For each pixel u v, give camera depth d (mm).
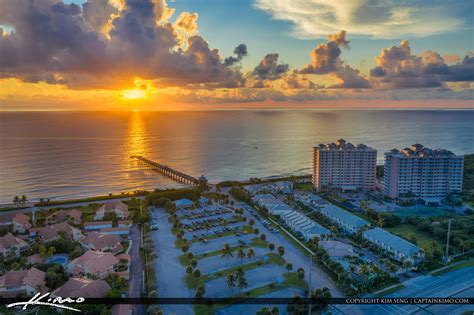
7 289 126500
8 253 157625
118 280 131250
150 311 111438
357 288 128375
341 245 158250
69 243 165625
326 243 160750
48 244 164125
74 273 141375
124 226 196625
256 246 169375
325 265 147875
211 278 138250
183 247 161000
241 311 116625
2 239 161500
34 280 129750
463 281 134750
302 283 133875
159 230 193250
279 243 173750
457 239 165000
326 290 122812
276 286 131750
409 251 149750
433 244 162000
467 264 149125
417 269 143750
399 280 135875
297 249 166375
